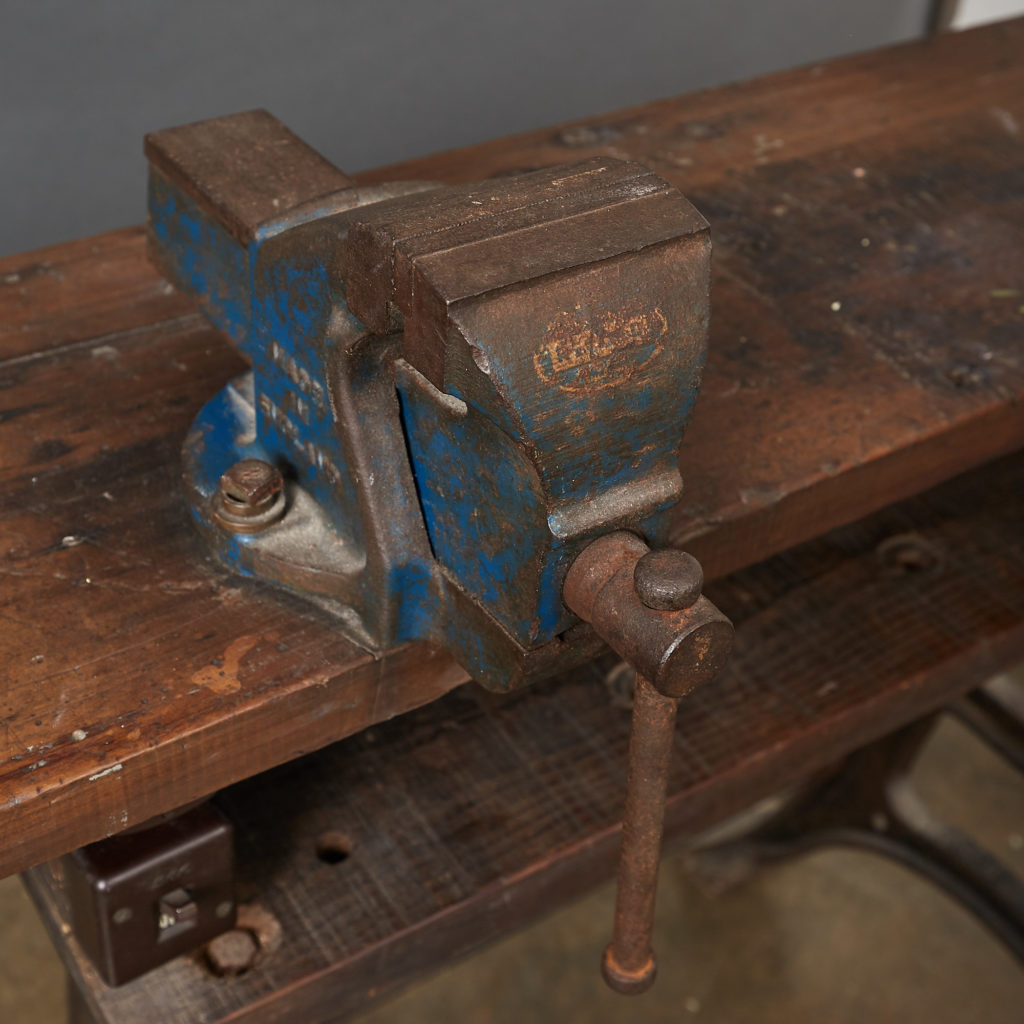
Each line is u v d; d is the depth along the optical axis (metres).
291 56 1.86
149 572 1.07
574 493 0.86
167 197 1.18
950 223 1.58
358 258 0.86
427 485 0.97
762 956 2.51
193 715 0.96
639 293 0.83
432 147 2.10
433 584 1.00
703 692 1.44
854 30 2.51
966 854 2.21
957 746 2.90
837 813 2.34
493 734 1.40
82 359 1.29
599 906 2.57
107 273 1.41
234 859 1.20
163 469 1.17
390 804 1.33
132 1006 1.18
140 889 1.10
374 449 0.97
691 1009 2.41
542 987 2.43
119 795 0.94
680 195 0.87
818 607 1.54
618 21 2.15
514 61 2.08
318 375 0.99
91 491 1.14
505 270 0.80
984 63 1.96
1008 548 1.64
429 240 0.82
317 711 1.02
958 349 1.37
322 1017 1.27
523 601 0.91
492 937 1.34
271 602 1.05
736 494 1.17
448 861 1.29
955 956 2.54
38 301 1.36
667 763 0.90
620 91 2.25
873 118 1.79
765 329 1.38
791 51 2.45
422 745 1.39
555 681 1.46
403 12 1.92
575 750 1.40
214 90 1.84
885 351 1.36
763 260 1.48
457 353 0.80
